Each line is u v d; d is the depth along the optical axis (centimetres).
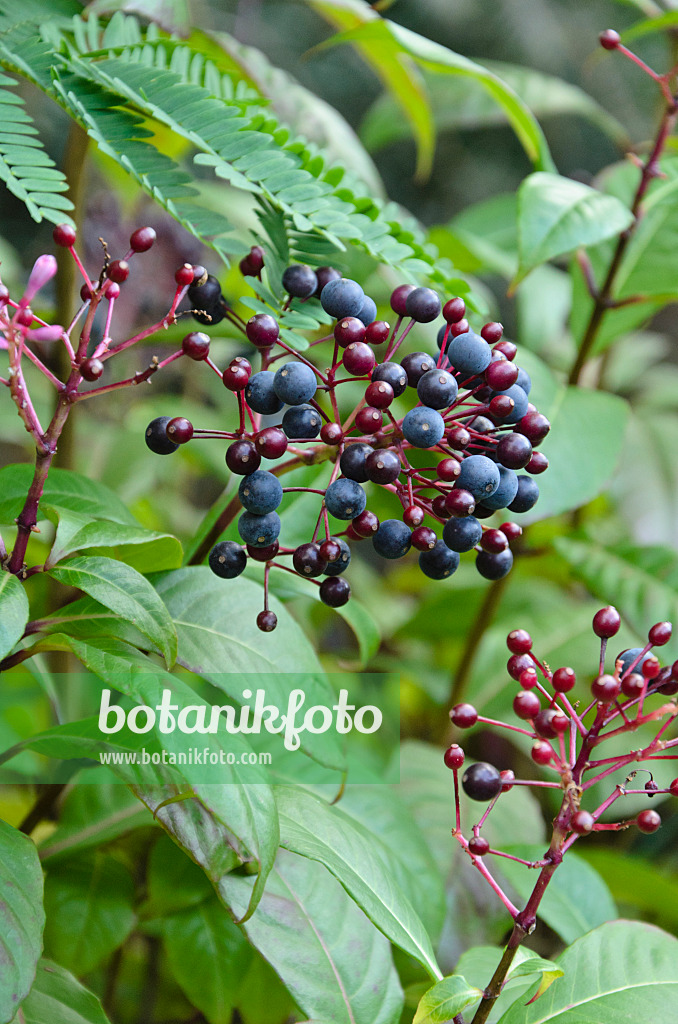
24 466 53
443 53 59
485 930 59
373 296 75
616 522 93
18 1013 47
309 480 57
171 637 45
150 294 79
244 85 55
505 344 47
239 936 54
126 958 66
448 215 165
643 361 109
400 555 45
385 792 57
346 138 62
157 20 54
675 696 45
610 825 44
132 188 76
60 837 55
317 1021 47
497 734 86
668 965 48
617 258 67
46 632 48
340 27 71
